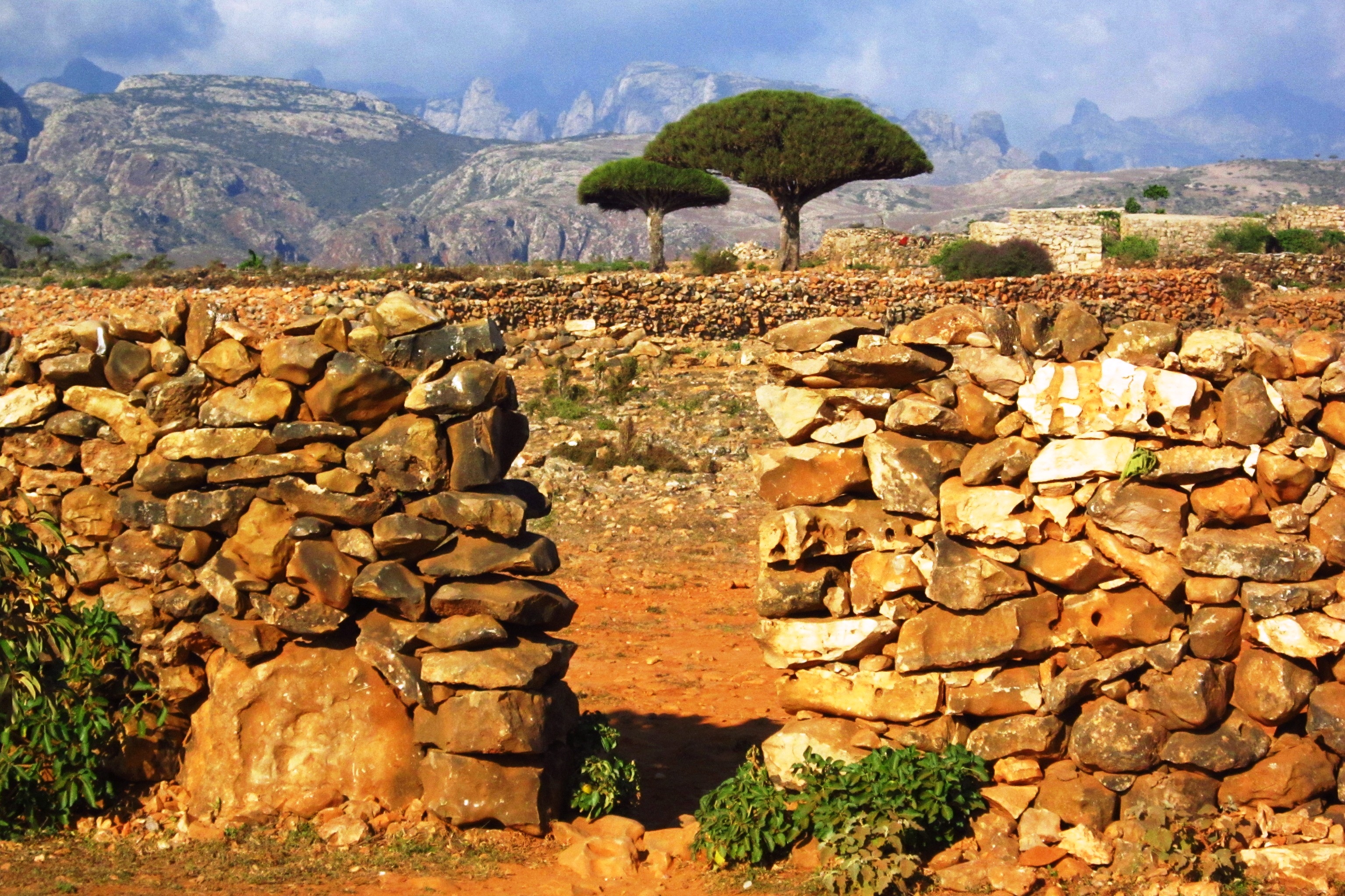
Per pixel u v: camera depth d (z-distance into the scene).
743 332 40.31
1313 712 6.59
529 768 7.22
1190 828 6.42
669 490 21.41
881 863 6.31
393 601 7.12
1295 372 6.60
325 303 34.81
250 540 7.24
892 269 53.41
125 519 7.43
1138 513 6.60
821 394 7.10
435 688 7.12
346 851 6.89
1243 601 6.60
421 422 7.18
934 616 6.88
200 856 6.77
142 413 7.45
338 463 7.21
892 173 48.66
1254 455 6.56
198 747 7.41
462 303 37.94
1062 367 6.76
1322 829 6.46
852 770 6.80
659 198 53.16
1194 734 6.64
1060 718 6.78
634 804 8.09
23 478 7.66
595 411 29.23
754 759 7.40
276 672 7.26
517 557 7.20
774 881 6.71
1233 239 60.69
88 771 7.18
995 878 6.29
